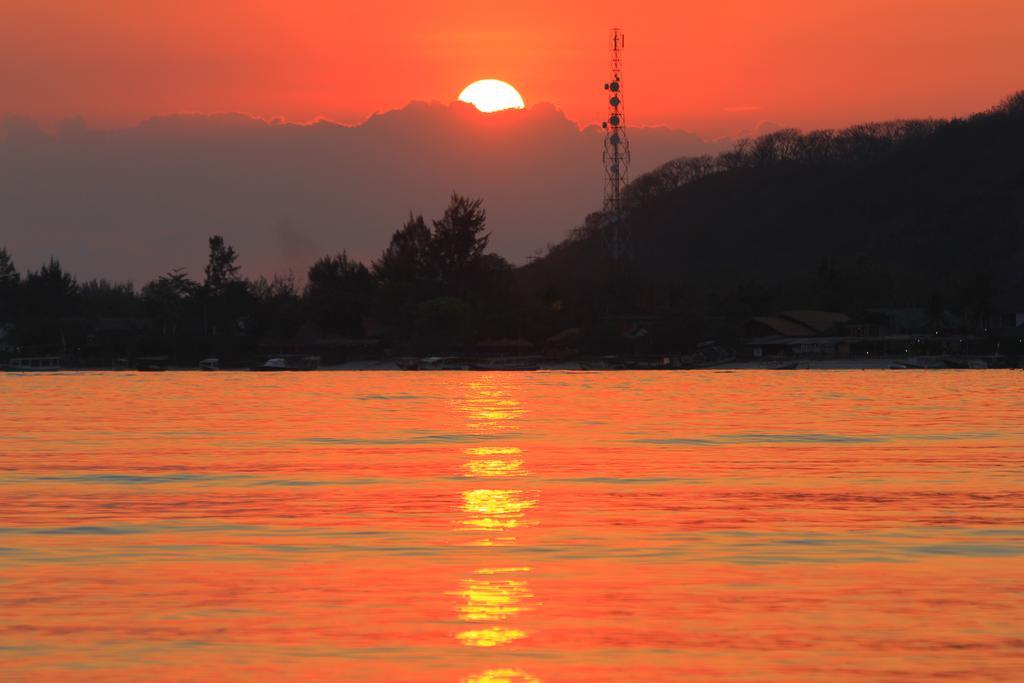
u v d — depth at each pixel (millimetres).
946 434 191500
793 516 103875
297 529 98312
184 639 65188
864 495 116750
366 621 68688
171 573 80688
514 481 129750
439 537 94312
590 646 63969
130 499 115938
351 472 139125
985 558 84812
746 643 64375
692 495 117562
